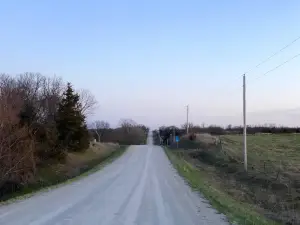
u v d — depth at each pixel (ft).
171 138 309.22
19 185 87.40
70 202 42.37
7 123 100.07
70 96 174.70
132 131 436.35
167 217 34.42
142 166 105.40
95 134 397.60
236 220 33.55
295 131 288.92
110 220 32.19
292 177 85.05
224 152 151.43
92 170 93.50
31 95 174.29
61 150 142.00
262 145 179.11
